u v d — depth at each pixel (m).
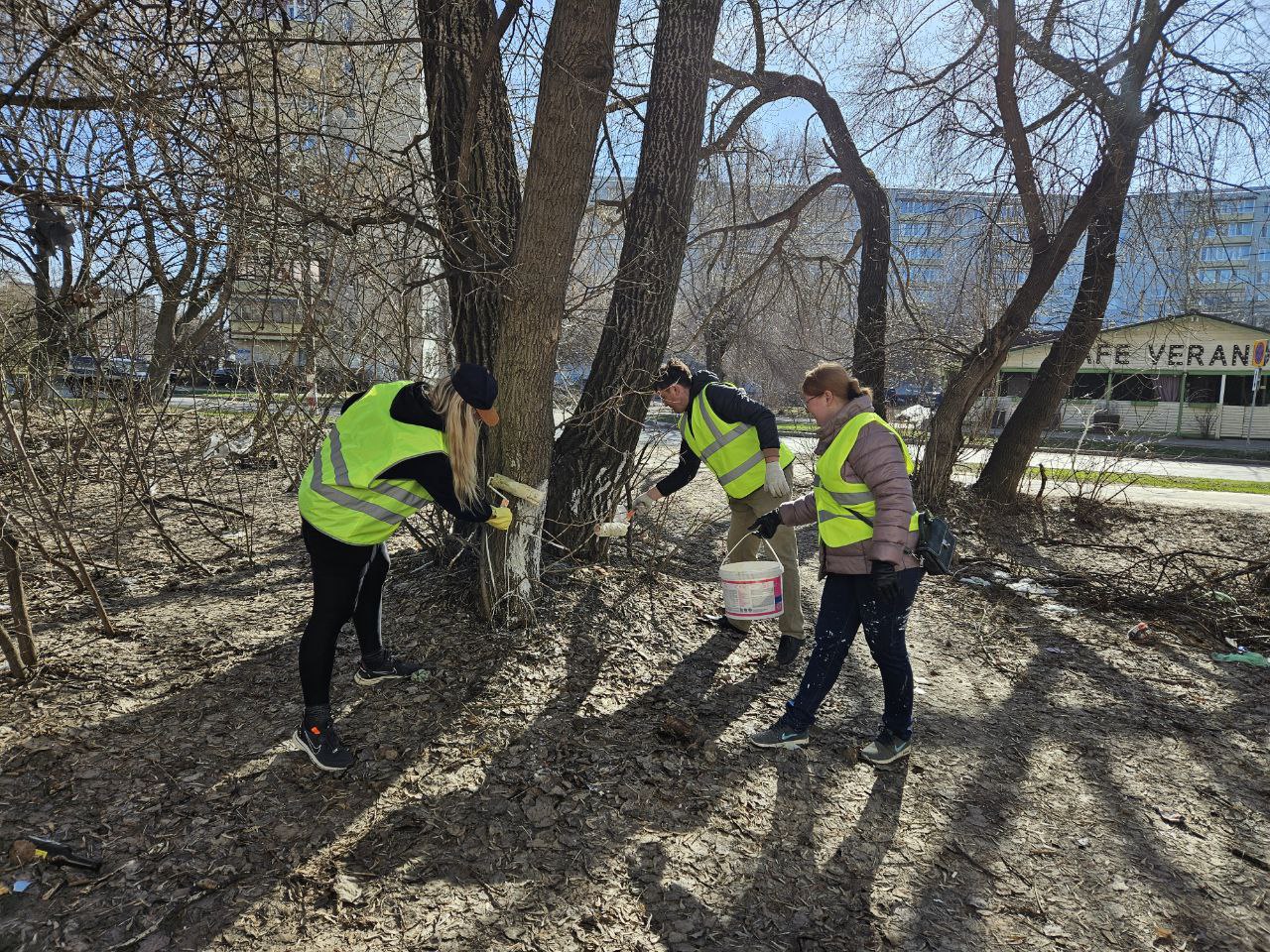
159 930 2.02
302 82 4.23
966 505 8.91
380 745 2.92
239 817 2.48
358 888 2.22
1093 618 5.14
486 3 4.18
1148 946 2.16
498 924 2.12
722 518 7.50
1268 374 21.08
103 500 6.66
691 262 10.28
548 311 3.54
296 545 5.72
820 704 3.29
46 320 4.55
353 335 4.66
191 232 3.79
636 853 2.45
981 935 2.18
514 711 3.21
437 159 4.40
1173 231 8.16
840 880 2.39
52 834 2.34
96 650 3.61
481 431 3.92
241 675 3.44
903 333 10.21
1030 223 8.00
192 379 6.20
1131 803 2.88
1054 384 9.03
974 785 2.96
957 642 4.62
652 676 3.67
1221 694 3.92
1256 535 8.33
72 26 3.37
